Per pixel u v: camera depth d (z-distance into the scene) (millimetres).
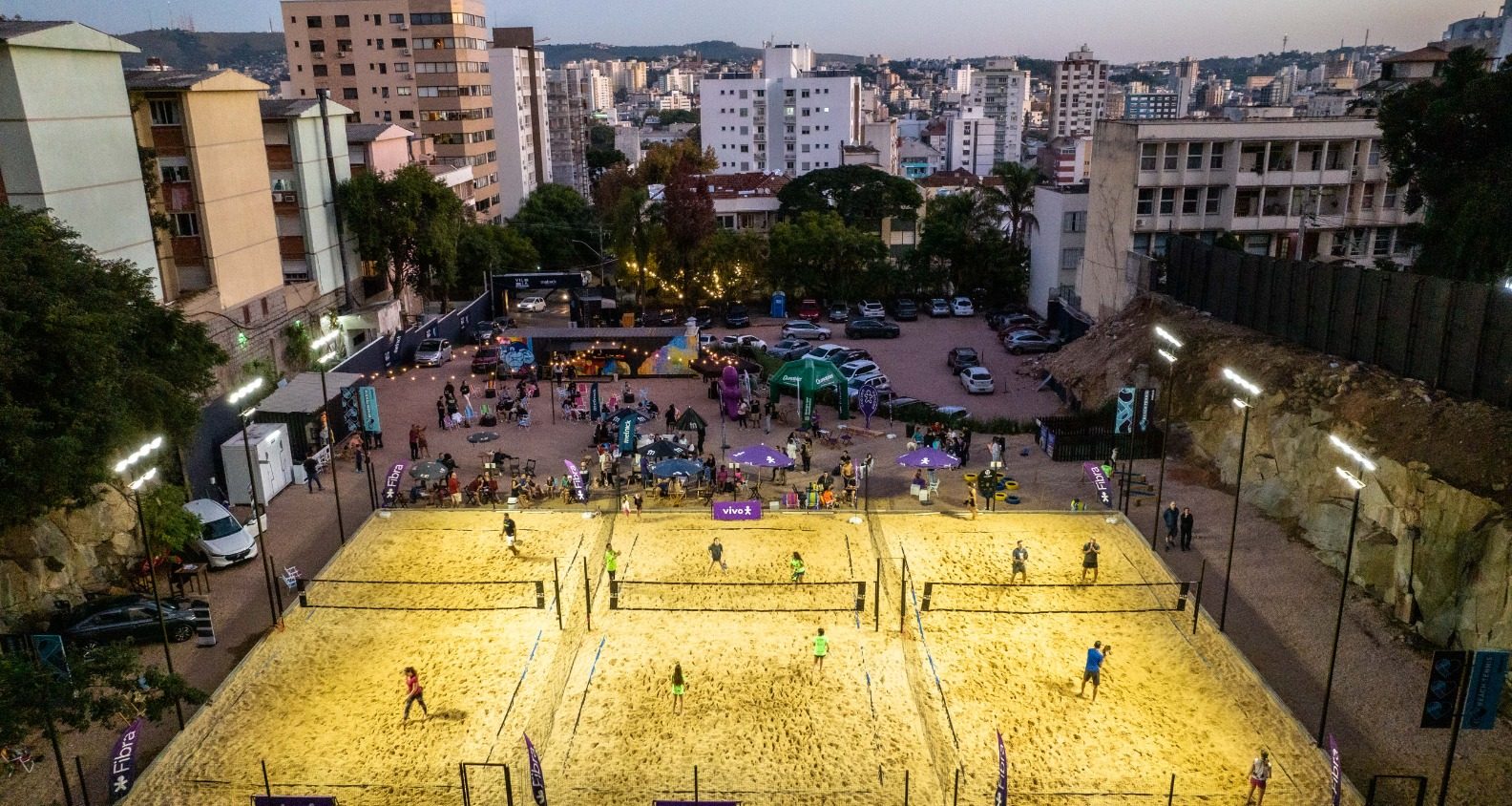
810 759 24594
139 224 46406
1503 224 38344
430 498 42250
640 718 26344
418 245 73125
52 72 40469
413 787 23500
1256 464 40906
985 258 89000
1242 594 33156
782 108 179625
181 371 35125
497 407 54938
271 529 39562
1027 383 63062
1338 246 69000
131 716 23859
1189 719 26359
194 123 51500
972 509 40188
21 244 28984
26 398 28141
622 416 45281
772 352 69250
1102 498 39688
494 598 33469
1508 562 27156
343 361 58500
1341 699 27047
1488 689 19656
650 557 36719
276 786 23547
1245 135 64438
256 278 57844
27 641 25641
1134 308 58438
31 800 23031
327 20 120438
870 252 88500
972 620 31875
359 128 82375
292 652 29938
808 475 45281
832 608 32625
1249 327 47719
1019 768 24281
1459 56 42250
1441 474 30922
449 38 113562
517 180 131875
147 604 30250
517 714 26547
